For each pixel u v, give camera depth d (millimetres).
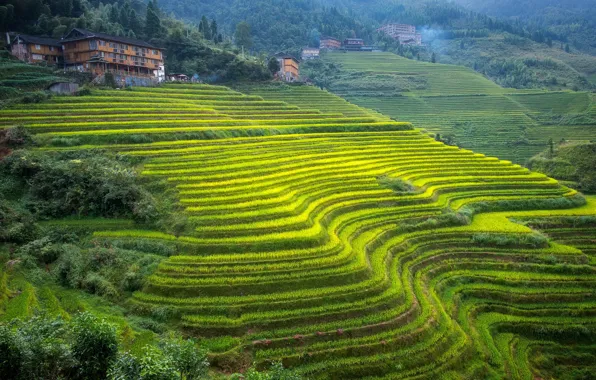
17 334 19078
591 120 118312
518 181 63031
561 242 51594
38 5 86000
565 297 41312
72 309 28781
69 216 40188
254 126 67312
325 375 27875
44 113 55469
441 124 122375
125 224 39688
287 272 34250
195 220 38969
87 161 44875
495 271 44281
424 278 40906
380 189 53500
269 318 30469
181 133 57656
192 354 21250
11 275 30656
